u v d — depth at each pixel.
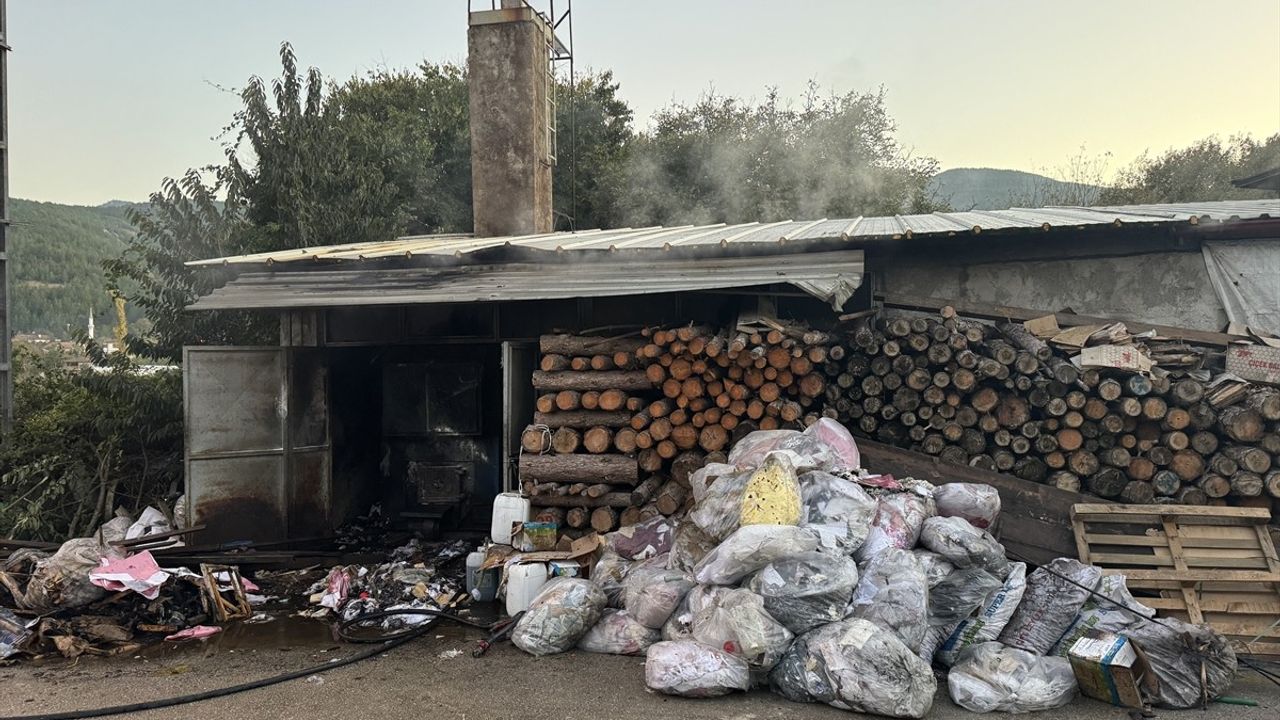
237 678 4.69
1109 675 4.09
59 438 8.55
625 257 6.81
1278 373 5.65
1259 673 4.66
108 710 4.20
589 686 4.46
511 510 6.35
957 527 4.77
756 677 4.35
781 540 4.41
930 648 4.50
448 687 4.48
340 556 7.31
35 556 6.01
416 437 8.90
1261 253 6.26
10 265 9.73
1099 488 5.71
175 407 8.68
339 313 8.13
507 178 10.87
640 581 5.14
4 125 9.68
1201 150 21.72
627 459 6.40
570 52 12.58
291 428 7.96
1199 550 5.27
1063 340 5.93
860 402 6.20
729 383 6.21
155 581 5.61
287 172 10.60
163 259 9.74
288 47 10.72
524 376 7.50
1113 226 6.15
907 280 6.84
